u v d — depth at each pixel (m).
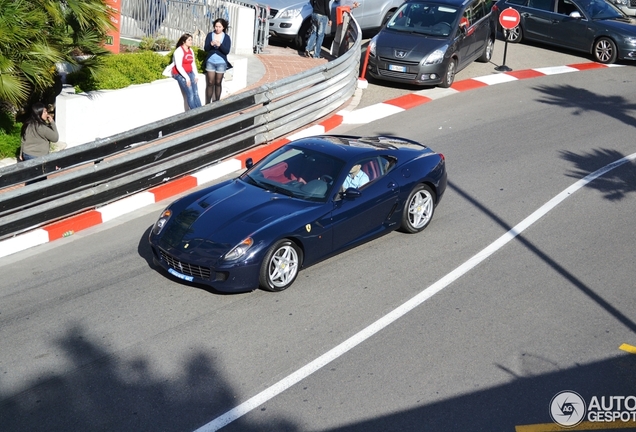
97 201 9.18
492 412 5.62
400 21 15.53
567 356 6.44
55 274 7.69
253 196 7.78
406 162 8.67
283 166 8.22
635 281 7.94
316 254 7.60
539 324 6.96
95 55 11.67
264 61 15.98
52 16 10.51
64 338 6.43
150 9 15.48
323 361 6.20
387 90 15.10
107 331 6.55
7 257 8.15
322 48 17.94
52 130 9.26
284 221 7.30
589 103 14.73
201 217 7.45
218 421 5.39
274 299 7.21
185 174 10.37
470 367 6.20
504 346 6.55
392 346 6.46
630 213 9.77
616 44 17.48
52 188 8.68
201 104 13.01
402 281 7.68
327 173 7.96
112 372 5.95
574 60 18.08
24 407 5.49
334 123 12.91
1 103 11.35
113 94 11.62
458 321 6.94
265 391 5.76
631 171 11.28
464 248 8.54
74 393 5.67
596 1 18.36
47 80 10.55
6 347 6.27
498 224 9.27
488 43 17.08
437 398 5.75
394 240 8.68
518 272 8.02
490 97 14.82
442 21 15.23
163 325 6.67
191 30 15.34
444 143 12.21
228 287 7.00
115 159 9.36
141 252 8.24
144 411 5.48
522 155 11.80
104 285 7.43
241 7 15.82
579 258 8.43
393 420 5.46
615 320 7.11
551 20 18.39
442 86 15.18
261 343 6.43
